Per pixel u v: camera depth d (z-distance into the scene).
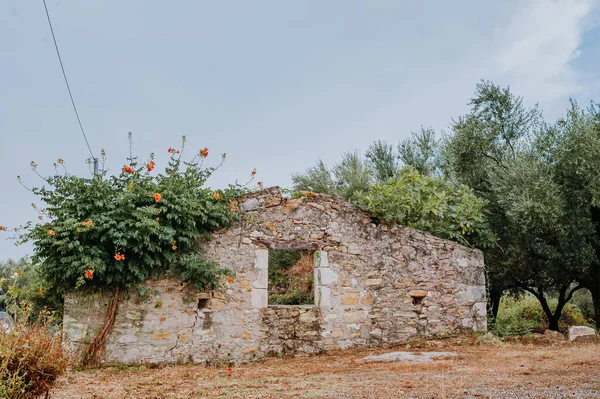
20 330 4.34
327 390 5.48
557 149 11.22
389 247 9.77
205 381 6.53
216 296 8.56
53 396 5.28
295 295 11.84
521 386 5.23
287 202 9.28
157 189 8.28
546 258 11.84
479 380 5.74
